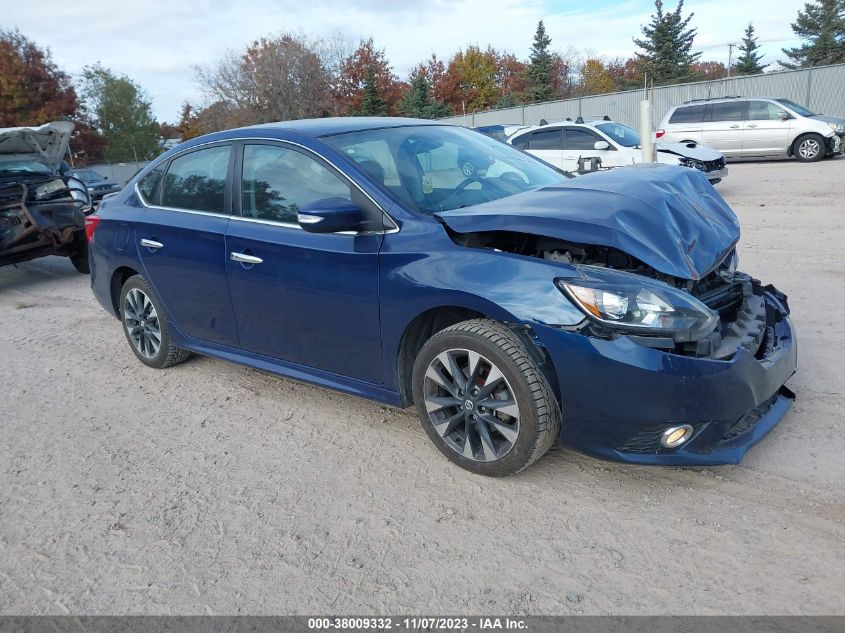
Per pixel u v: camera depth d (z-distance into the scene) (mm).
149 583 2725
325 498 3232
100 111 52250
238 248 3977
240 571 2754
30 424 4320
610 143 12820
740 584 2447
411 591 2566
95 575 2799
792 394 3504
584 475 3229
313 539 2926
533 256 3123
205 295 4316
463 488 3209
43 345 6027
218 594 2631
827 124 16656
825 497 2902
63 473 3658
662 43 51375
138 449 3877
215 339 4445
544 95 48500
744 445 2996
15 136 8430
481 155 4184
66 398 4723
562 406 2934
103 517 3211
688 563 2582
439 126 4414
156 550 2928
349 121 4191
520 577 2592
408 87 50906
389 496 3203
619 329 2762
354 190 3516
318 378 3859
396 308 3287
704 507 2912
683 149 13008
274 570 2744
